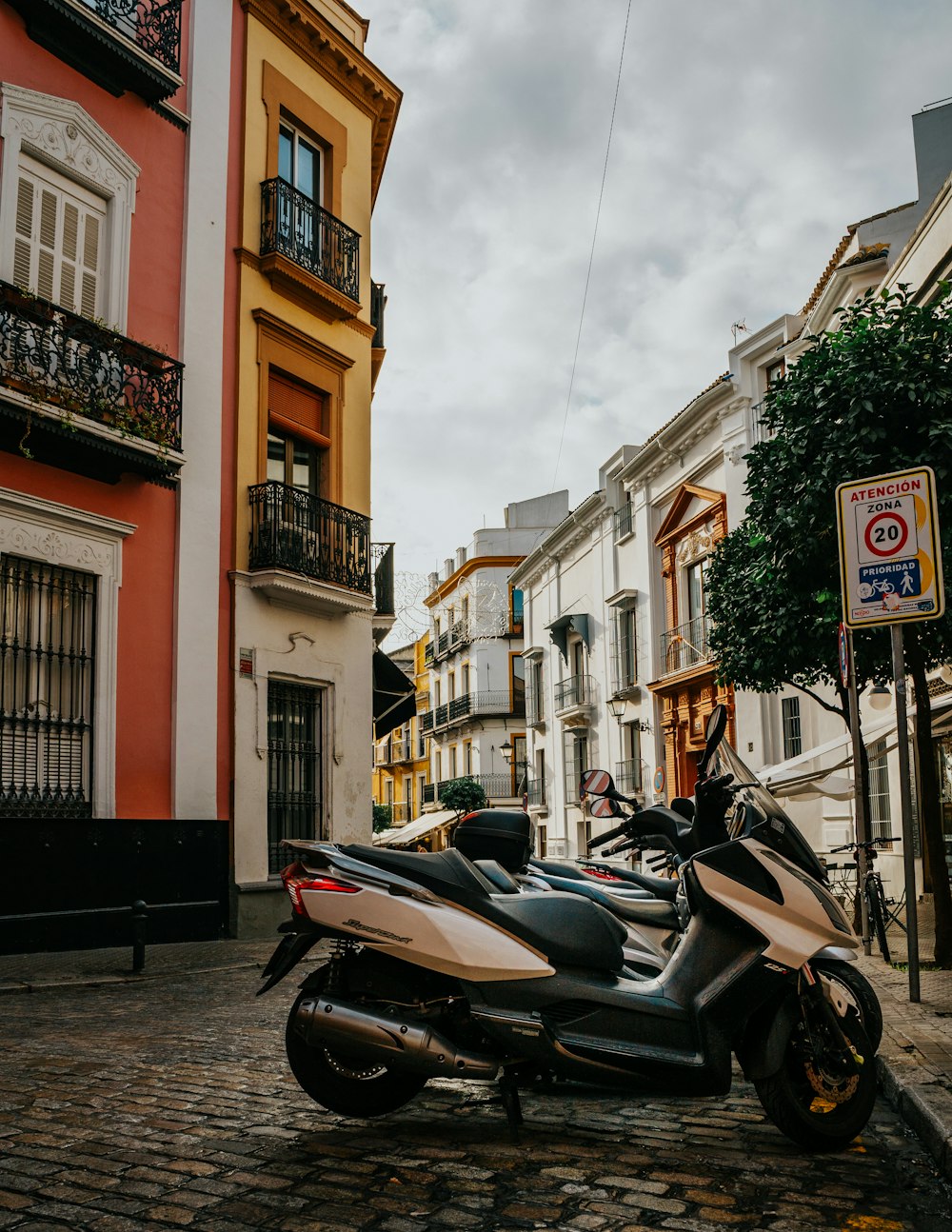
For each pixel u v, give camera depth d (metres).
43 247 12.34
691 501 27.12
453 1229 3.24
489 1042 4.13
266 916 14.03
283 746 15.45
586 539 35.69
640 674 30.47
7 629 11.31
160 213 13.95
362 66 17.77
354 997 4.23
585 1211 3.41
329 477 16.78
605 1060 4.07
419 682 65.44
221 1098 4.91
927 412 9.21
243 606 14.59
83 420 11.54
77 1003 8.25
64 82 12.62
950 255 14.14
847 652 9.98
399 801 68.88
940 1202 3.56
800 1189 3.67
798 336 22.36
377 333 19.48
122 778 12.47
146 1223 3.28
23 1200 3.48
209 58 14.91
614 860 27.78
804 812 20.14
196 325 14.24
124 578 12.77
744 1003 4.16
